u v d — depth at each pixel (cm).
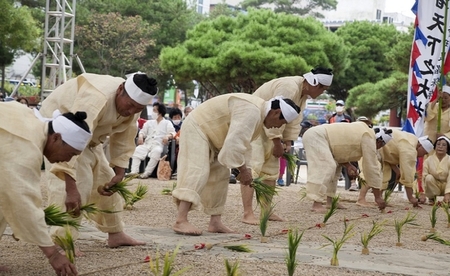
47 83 2297
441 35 1396
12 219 504
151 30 3934
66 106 638
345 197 1483
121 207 704
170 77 4419
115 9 4209
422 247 829
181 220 812
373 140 1170
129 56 3844
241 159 794
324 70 990
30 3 3709
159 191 1349
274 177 995
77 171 641
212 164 837
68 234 561
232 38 3384
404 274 645
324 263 673
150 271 593
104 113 635
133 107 640
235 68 3222
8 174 496
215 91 3934
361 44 4497
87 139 526
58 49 2216
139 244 718
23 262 617
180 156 817
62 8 2150
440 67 1412
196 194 804
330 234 885
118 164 681
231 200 1258
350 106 3569
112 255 663
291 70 3181
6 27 2650
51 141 520
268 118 807
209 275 589
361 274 633
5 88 4209
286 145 1028
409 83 1419
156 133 1738
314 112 4569
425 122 1492
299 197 1383
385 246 818
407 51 2875
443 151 1395
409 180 1309
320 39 3419
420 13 1397
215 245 739
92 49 3834
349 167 1188
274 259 676
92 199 685
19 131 504
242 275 588
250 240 796
